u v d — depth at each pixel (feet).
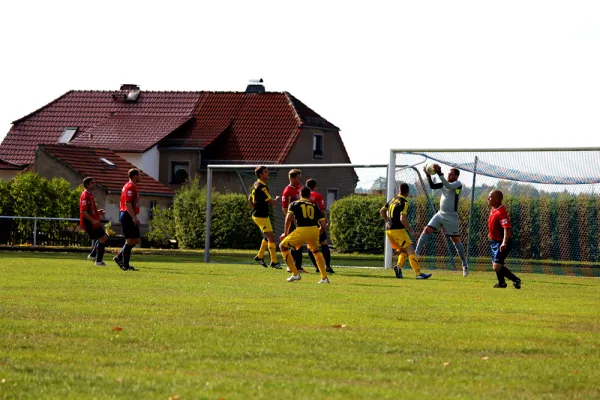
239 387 41.96
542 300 87.81
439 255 149.59
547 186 159.12
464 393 41.96
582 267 156.15
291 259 107.14
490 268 147.74
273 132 345.72
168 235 255.70
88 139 351.05
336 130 363.56
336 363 48.57
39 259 144.87
